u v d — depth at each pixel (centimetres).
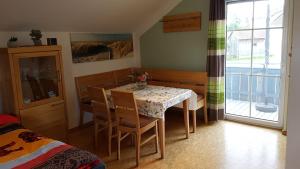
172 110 456
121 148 311
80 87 375
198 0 387
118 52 442
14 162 167
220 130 357
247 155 279
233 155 281
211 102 384
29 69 286
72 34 367
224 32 362
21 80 277
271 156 275
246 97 403
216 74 371
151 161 274
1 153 182
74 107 380
